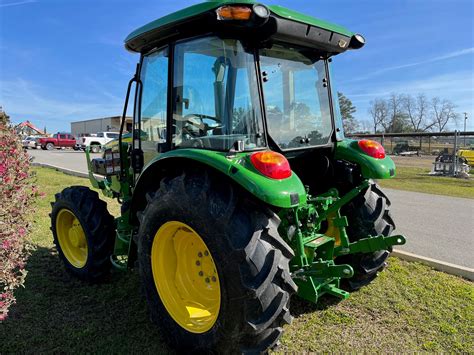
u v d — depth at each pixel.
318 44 2.82
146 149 3.20
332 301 3.27
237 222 2.22
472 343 2.69
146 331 2.82
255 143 2.53
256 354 2.22
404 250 4.76
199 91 2.66
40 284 3.54
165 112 2.90
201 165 2.54
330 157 3.36
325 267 2.43
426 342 2.71
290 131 2.87
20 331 2.77
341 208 3.35
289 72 2.87
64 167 14.28
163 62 2.91
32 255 4.26
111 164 4.20
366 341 2.72
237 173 2.20
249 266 2.14
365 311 3.12
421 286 3.58
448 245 4.99
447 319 3.00
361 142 3.28
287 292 2.22
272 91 2.73
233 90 2.54
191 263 2.69
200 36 2.58
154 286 2.71
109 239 3.53
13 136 2.92
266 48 2.69
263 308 2.14
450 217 6.76
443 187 10.75
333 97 3.31
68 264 3.74
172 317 2.61
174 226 2.54
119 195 4.12
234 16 2.23
